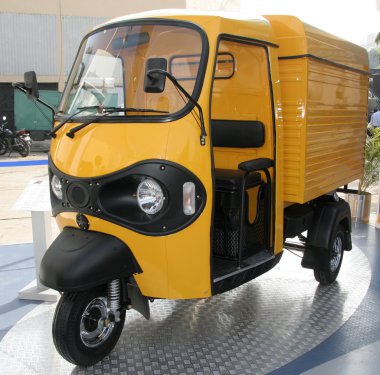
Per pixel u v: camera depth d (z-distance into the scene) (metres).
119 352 3.38
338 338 3.60
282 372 3.15
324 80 4.08
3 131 14.97
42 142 17.14
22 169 12.20
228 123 3.90
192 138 2.88
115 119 3.00
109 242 2.94
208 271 3.06
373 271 5.04
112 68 3.33
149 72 2.69
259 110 3.73
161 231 2.90
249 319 3.89
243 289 4.50
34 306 4.14
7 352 3.39
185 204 2.90
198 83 2.93
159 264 2.97
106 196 2.94
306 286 4.59
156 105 3.09
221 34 3.04
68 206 3.09
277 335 3.63
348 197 7.07
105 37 3.43
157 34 3.18
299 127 3.77
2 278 4.80
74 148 3.07
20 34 17.33
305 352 3.40
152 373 3.13
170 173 2.85
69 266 2.81
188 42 3.06
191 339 3.57
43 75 17.72
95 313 3.18
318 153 4.08
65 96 3.50
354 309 4.09
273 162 3.66
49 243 4.30
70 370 3.17
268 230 3.73
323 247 4.34
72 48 17.83
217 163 4.09
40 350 3.41
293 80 3.75
